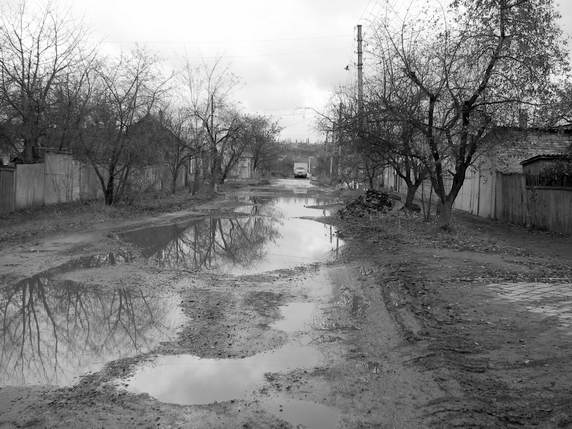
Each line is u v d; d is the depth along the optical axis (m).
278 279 9.20
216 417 4.07
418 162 17.83
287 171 93.62
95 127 19.95
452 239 12.89
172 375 4.95
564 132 17.59
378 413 4.09
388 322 6.44
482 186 20.48
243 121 39.66
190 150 32.12
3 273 9.10
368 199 20.55
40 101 19.80
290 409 4.21
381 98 14.43
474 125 12.72
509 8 12.07
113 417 4.06
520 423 3.73
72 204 20.30
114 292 8.08
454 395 4.25
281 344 5.82
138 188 22.88
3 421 3.99
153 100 20.81
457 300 7.00
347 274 9.62
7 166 16.61
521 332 5.50
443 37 12.92
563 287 7.56
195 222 18.45
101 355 5.49
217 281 8.95
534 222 16.39
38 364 5.23
